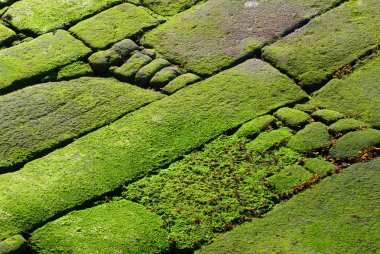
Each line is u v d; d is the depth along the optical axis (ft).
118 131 8.05
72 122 8.20
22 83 8.79
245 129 7.97
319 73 8.64
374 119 7.96
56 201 7.21
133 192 7.32
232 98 8.38
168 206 7.14
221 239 6.79
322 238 6.68
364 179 7.23
